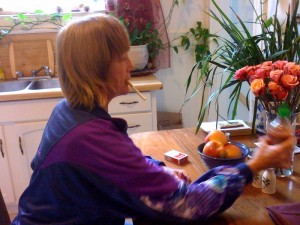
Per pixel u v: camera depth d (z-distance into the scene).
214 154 1.11
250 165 0.90
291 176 1.13
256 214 0.93
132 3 2.65
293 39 1.34
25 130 2.25
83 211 0.86
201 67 1.75
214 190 0.85
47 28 2.70
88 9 2.79
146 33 2.65
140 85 2.24
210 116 3.00
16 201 2.44
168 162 1.29
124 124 0.91
